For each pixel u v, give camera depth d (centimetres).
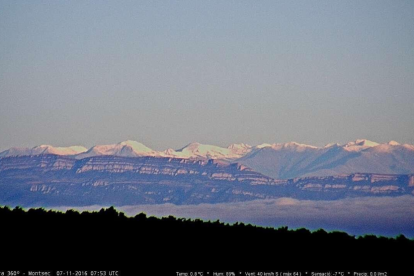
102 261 13188
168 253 14012
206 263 13638
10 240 13800
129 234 15012
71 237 14362
